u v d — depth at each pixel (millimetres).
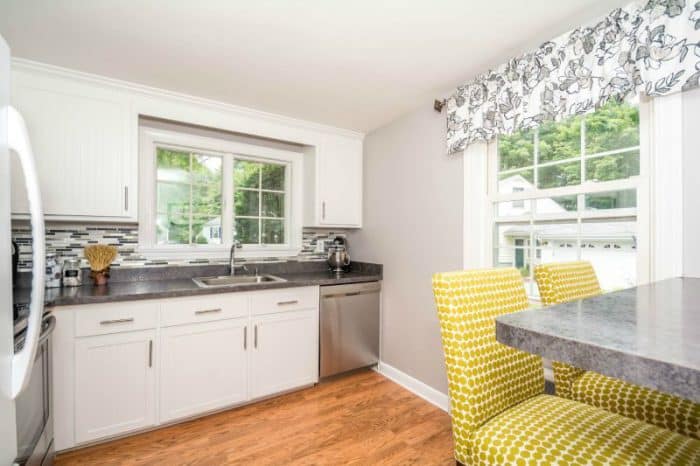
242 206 2996
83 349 1792
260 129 2699
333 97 2393
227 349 2213
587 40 1510
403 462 1753
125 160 2172
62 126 1984
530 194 1953
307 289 2561
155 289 2072
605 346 458
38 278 709
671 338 494
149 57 1864
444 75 2070
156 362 1986
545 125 1917
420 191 2570
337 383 2703
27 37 1667
